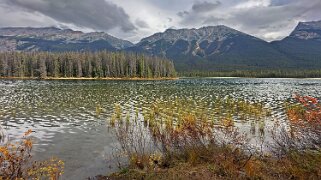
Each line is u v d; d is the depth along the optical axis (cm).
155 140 1748
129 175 1152
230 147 1367
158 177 1074
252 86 9425
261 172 1057
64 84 9006
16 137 2052
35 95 5331
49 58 13888
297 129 1458
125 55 15312
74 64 13925
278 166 1121
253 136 2048
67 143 1889
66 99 4728
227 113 3350
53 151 1688
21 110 3438
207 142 1516
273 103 4491
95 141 1944
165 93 6175
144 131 2206
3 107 3669
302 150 1217
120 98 5016
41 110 3469
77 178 1239
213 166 1146
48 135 2136
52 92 6022
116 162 1447
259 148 1609
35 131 2273
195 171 1103
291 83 12062
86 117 3000
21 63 13762
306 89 7906
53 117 2978
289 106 3909
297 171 1005
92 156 1577
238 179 996
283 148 1301
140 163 1292
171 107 3769
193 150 1311
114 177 1175
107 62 13950
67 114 3188
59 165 1418
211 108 3772
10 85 8244
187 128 1516
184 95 5747
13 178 1034
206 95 5812
